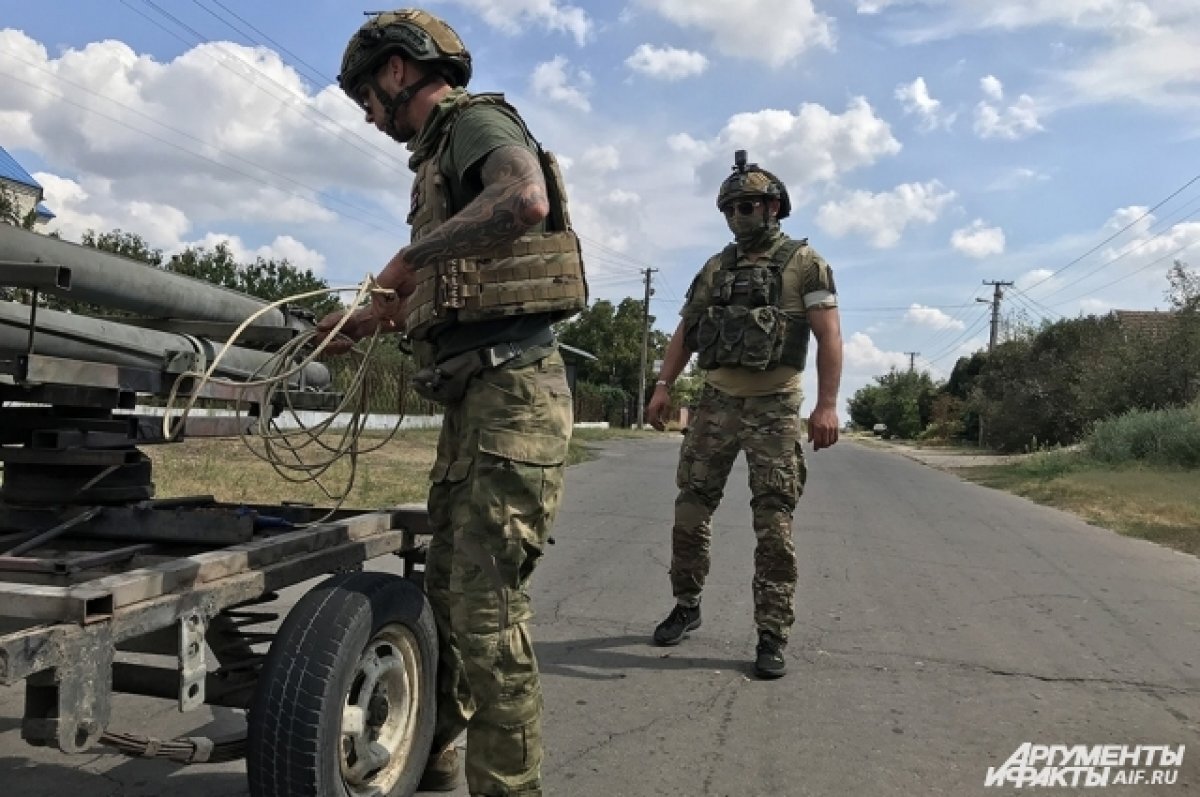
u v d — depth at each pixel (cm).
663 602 510
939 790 282
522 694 223
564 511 863
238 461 1020
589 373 5191
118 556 246
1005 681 387
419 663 246
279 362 262
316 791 201
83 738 166
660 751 306
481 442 220
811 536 761
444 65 232
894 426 6253
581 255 231
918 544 740
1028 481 1443
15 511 273
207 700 241
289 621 212
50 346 262
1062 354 2839
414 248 206
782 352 387
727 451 408
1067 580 608
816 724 333
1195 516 973
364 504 766
